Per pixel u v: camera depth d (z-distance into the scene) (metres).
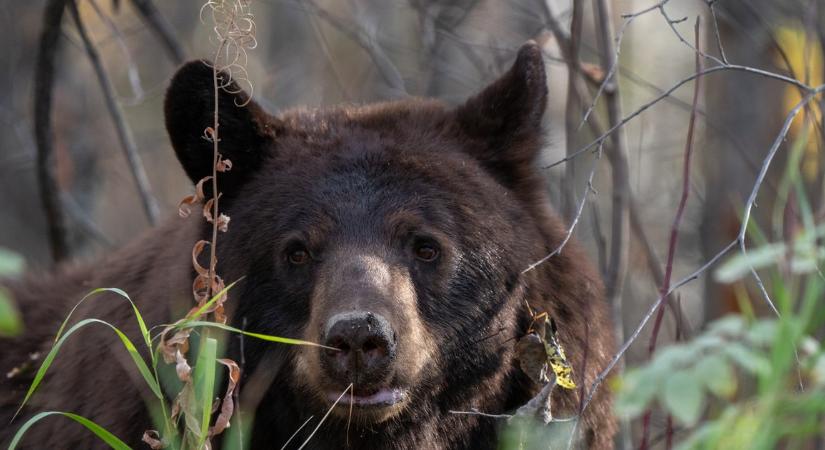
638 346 15.37
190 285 8.16
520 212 8.56
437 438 8.24
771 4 13.77
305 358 7.69
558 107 19.59
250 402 8.04
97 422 8.34
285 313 8.00
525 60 8.74
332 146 8.49
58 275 10.24
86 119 17.45
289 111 9.21
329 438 8.13
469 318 8.08
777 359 6.11
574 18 11.08
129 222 22.73
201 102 8.50
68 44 16.92
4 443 9.01
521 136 8.80
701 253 14.98
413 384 7.75
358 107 9.23
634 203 12.68
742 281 12.03
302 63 21.08
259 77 22.06
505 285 8.22
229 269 8.19
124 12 21.11
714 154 14.52
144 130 21.77
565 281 8.66
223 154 8.52
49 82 11.84
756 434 6.09
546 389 7.99
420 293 7.92
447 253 7.99
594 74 11.27
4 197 19.23
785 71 13.00
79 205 16.95
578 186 16.45
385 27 19.00
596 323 8.82
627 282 16.14
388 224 7.95
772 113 13.70
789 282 6.91
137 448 8.16
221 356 7.98
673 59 25.12
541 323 8.27
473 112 8.87
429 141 8.61
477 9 16.36
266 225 8.13
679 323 9.09
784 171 13.39
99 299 8.97
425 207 8.05
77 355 8.73
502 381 8.34
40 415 6.79
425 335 7.85
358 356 7.27
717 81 14.23
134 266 8.98
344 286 7.50
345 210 8.00
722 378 5.98
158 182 23.23
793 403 6.16
